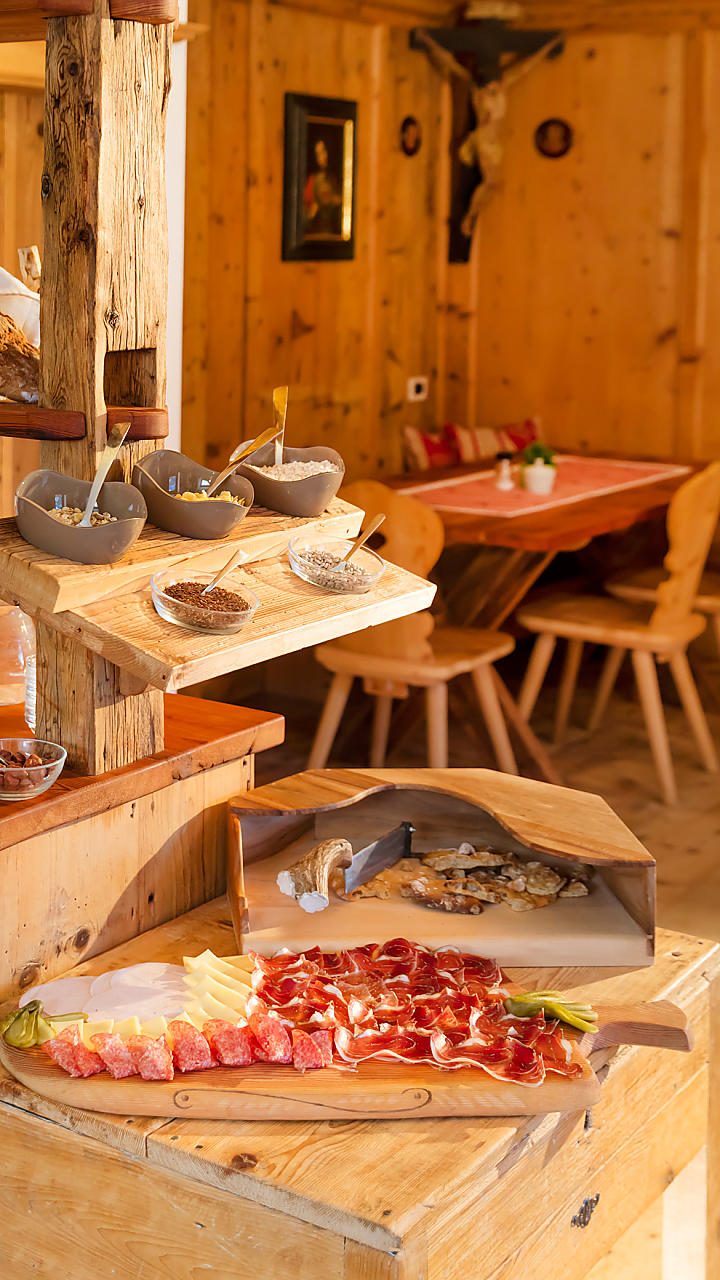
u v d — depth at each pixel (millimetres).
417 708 4352
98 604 1410
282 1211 1198
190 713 1837
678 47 5484
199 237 4582
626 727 4973
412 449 5332
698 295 5605
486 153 5738
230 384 4848
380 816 1922
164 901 1691
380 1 5293
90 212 1431
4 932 1448
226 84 4617
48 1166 1345
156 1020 1391
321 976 1526
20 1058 1359
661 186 5633
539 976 1604
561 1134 1383
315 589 1618
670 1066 1603
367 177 5461
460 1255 1241
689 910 3443
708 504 4094
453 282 6117
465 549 4281
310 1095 1299
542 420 6113
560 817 1760
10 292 1657
